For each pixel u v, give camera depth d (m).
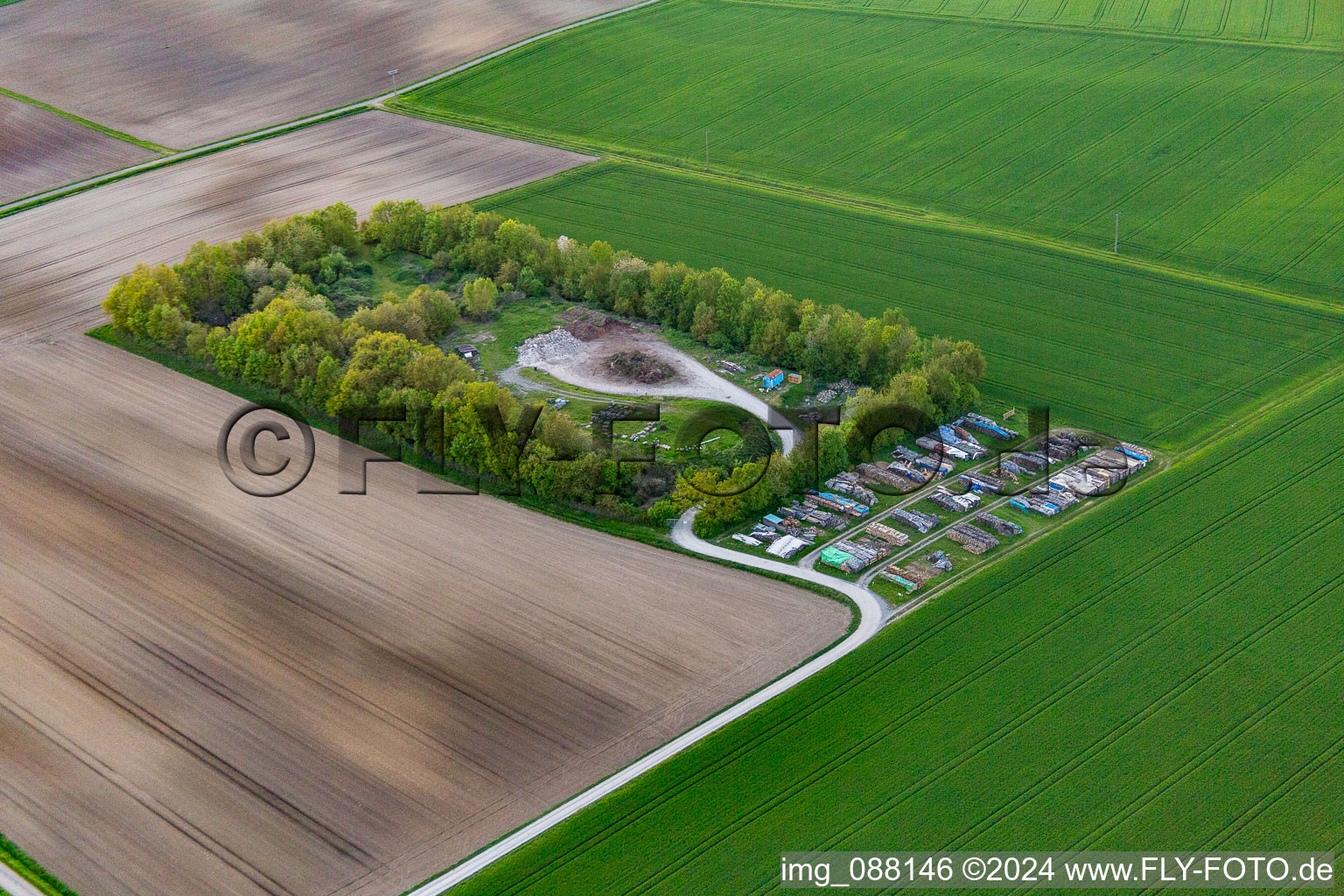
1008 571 112.06
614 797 89.44
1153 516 119.25
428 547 117.81
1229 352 150.75
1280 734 93.12
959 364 139.75
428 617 108.31
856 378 144.25
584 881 83.19
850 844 85.31
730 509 119.81
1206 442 132.38
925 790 89.38
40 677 102.19
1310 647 101.50
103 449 134.38
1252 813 86.69
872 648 102.94
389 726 96.44
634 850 85.25
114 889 83.31
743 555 116.25
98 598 111.31
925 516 120.19
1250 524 117.31
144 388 146.88
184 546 118.12
